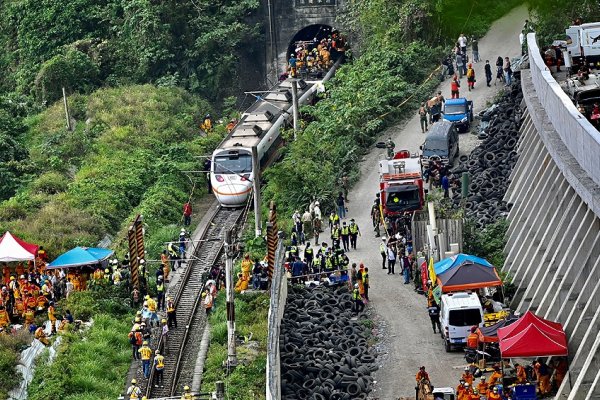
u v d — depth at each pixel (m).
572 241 161.88
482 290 171.12
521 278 177.50
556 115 185.38
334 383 160.38
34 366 186.38
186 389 166.12
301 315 180.62
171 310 196.00
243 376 176.38
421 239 191.00
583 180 162.00
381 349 170.25
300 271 194.62
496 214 199.00
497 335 152.88
